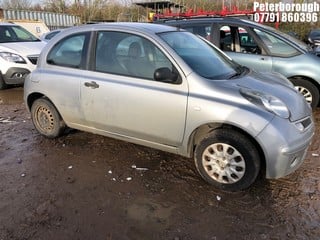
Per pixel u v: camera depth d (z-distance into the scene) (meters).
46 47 4.59
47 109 4.68
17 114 6.27
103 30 4.07
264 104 3.17
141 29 3.86
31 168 3.98
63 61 4.39
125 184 3.58
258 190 3.42
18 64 7.88
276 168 3.14
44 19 26.16
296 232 2.81
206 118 3.30
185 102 3.39
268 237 2.76
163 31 3.95
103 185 3.57
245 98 3.22
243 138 3.21
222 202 3.24
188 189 3.47
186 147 3.55
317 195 3.33
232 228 2.87
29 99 4.84
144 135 3.80
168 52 3.58
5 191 3.48
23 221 2.99
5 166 4.04
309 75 5.70
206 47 4.21
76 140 4.79
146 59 3.71
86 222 2.96
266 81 3.74
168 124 3.55
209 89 3.34
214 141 3.36
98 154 4.32
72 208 3.17
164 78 3.45
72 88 4.21
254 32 6.07
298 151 3.16
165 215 3.05
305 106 3.47
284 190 3.42
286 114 3.16
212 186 3.51
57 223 2.96
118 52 3.92
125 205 3.21
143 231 2.84
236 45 6.23
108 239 2.75
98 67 4.05
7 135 5.10
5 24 9.23
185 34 4.23
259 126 3.08
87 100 4.11
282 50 5.89
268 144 3.07
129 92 3.73
